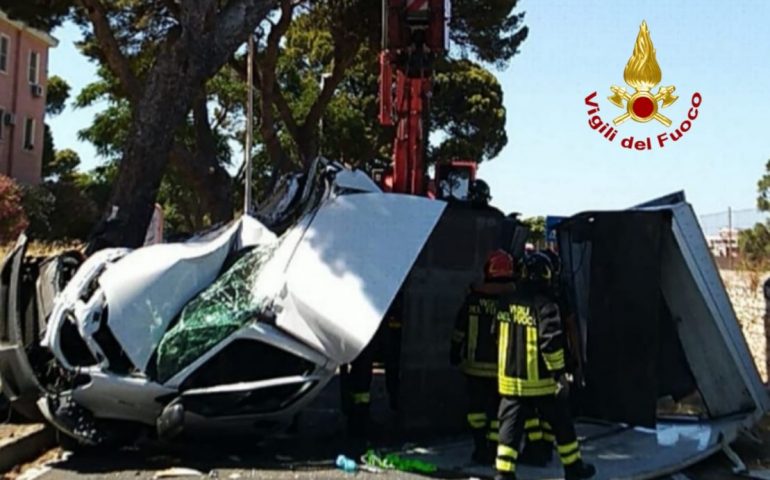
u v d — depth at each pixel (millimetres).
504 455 5957
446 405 7680
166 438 6422
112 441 6863
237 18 10969
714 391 8445
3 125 31016
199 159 18406
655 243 7895
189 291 6848
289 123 21750
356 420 7504
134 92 15711
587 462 6781
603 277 8227
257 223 7570
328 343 6500
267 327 6551
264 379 6621
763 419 8906
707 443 7441
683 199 8750
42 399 6559
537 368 5980
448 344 7738
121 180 10688
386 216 7090
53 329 6461
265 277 6832
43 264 7438
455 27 19719
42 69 34219
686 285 8305
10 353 6492
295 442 7391
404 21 9820
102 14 15711
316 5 19844
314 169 8023
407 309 7609
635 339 7984
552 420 6133
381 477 6328
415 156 10305
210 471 6414
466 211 7875
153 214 11750
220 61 10938
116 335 6387
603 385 8180
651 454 7074
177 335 6496
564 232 8547
